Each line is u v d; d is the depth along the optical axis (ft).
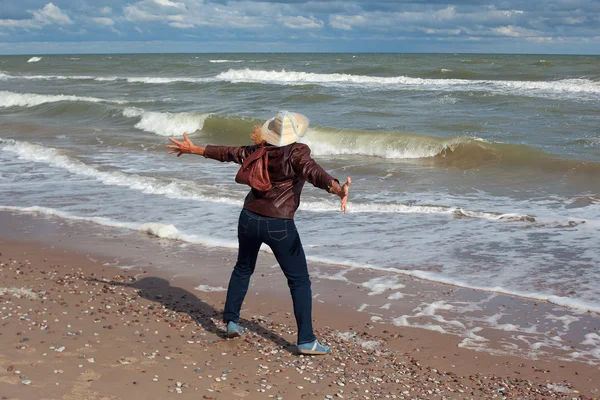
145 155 50.26
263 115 73.87
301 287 14.60
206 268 22.39
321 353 14.89
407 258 23.75
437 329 17.10
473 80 118.52
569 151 48.73
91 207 32.60
